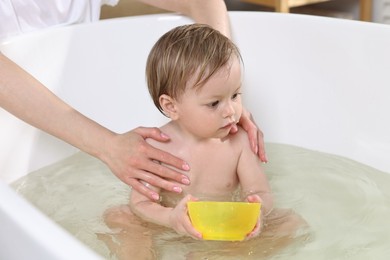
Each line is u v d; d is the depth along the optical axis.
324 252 1.05
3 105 1.23
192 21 1.67
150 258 1.03
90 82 1.61
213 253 1.03
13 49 1.46
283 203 1.24
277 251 1.04
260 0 2.56
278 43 1.64
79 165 1.47
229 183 1.25
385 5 2.72
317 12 2.90
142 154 1.14
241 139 1.27
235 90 1.13
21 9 1.65
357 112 1.52
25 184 1.38
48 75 1.53
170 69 1.14
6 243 0.76
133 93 1.67
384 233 1.12
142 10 2.49
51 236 0.68
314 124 1.60
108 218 1.17
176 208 1.06
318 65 1.58
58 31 1.55
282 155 1.54
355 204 1.24
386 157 1.45
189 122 1.16
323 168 1.45
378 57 1.47
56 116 1.20
